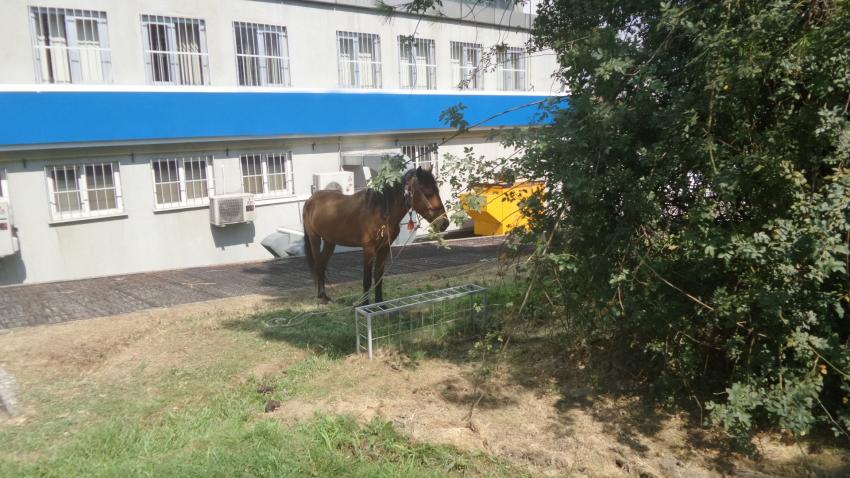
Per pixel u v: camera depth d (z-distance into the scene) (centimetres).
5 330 704
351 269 1113
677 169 383
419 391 498
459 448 404
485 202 391
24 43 1142
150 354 602
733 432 379
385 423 431
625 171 379
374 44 1664
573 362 543
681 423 432
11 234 1119
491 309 706
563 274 422
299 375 537
